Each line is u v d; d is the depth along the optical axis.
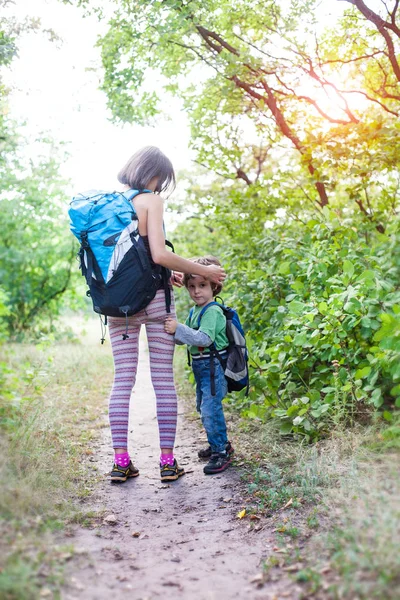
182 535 2.81
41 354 8.64
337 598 1.94
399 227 4.29
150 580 2.32
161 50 6.25
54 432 4.40
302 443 3.77
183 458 4.17
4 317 11.95
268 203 6.56
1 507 2.58
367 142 5.39
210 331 3.73
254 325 5.20
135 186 3.68
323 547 2.38
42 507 2.83
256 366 4.25
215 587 2.26
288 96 6.07
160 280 3.63
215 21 5.85
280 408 4.25
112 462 4.02
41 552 2.31
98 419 5.36
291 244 5.15
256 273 5.02
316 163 5.57
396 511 2.29
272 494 3.08
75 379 7.22
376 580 1.96
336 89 5.96
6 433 3.57
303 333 3.91
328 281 4.00
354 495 2.71
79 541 2.64
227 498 3.25
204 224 8.82
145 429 5.19
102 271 3.40
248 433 4.43
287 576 2.26
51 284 12.48
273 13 5.84
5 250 11.77
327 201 6.34
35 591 2.01
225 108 6.86
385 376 3.61
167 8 5.37
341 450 3.41
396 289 4.20
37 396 5.56
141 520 3.00
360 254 4.62
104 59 6.30
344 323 3.85
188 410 5.74
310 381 4.19
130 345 3.71
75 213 3.42
